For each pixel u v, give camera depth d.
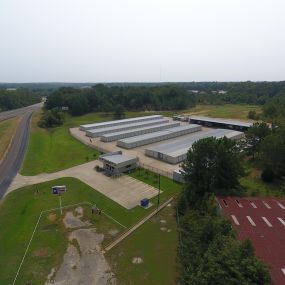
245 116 162.38
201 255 33.12
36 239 44.56
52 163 81.81
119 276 36.78
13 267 38.31
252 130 79.38
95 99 181.12
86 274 37.19
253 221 41.69
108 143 103.50
